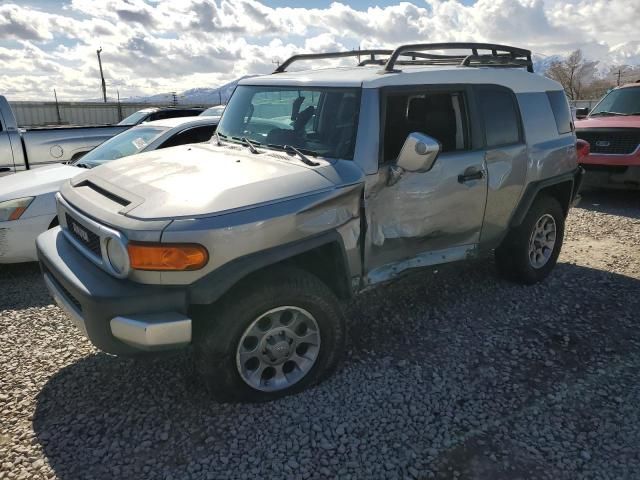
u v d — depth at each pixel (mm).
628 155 8195
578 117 10438
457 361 3617
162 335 2711
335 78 3682
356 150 3377
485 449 2773
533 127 4574
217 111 14094
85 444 2840
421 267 3891
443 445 2805
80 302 2854
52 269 3174
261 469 2643
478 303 4535
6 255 5160
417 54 4672
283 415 3045
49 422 3027
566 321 4199
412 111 3717
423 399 3189
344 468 2646
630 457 2713
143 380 3436
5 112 8164
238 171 3250
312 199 3066
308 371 3248
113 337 2787
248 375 3090
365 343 3873
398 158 3318
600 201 8797
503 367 3539
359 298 4645
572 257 5797
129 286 2775
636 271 5320
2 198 5129
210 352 2922
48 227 5277
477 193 4066
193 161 3557
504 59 4668
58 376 3504
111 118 30703
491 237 4352
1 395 3283
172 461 2707
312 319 3184
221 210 2816
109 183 3367
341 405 3135
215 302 2953
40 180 5555
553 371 3492
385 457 2721
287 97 3881
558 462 2682
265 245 2908
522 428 2934
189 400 3207
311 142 3598
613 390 3273
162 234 2688
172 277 2740
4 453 2775
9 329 4191
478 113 4094
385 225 3551
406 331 4051
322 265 3422
